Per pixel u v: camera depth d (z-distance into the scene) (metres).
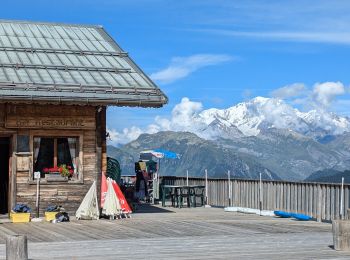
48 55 25.31
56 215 21.28
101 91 22.30
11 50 25.27
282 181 23.56
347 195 20.53
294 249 14.83
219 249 14.83
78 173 22.94
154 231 18.34
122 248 14.95
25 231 18.48
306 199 22.30
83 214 21.84
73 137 23.06
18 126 22.36
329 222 21.09
